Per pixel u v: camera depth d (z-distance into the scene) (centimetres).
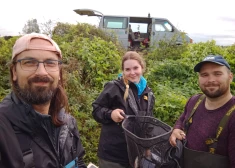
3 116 149
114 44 902
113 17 1173
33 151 155
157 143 212
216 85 209
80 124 483
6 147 140
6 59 595
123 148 276
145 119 252
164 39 1052
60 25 941
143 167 212
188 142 221
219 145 201
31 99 157
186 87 659
